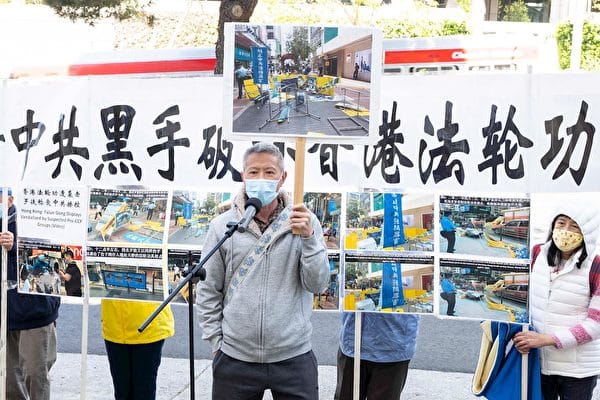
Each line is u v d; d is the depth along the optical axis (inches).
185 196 156.9
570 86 140.7
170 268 156.9
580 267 140.6
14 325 177.5
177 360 259.3
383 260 148.6
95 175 160.6
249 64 134.5
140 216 158.4
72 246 161.5
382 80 147.7
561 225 140.6
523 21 802.8
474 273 145.3
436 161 146.7
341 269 149.5
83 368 161.0
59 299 185.9
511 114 143.0
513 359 144.9
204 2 676.1
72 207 161.6
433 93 146.1
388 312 148.2
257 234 135.0
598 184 141.2
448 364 257.1
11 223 178.4
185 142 156.6
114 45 649.0
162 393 226.2
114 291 160.2
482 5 723.4
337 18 650.8
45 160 163.3
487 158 144.5
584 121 140.6
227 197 155.5
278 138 135.2
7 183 166.6
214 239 136.6
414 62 387.9
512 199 143.7
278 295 133.3
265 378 133.6
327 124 134.6
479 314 144.9
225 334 135.0
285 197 137.3
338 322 304.8
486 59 384.5
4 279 167.6
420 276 147.4
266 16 614.9
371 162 149.6
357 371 149.2
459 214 145.9
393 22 682.2
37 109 163.8
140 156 158.4
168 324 177.3
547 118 141.8
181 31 668.7
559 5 788.0
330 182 151.4
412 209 147.9
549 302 143.3
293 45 134.2
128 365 175.3
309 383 135.0
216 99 154.9
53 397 220.2
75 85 160.7
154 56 389.4
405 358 159.6
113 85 158.6
